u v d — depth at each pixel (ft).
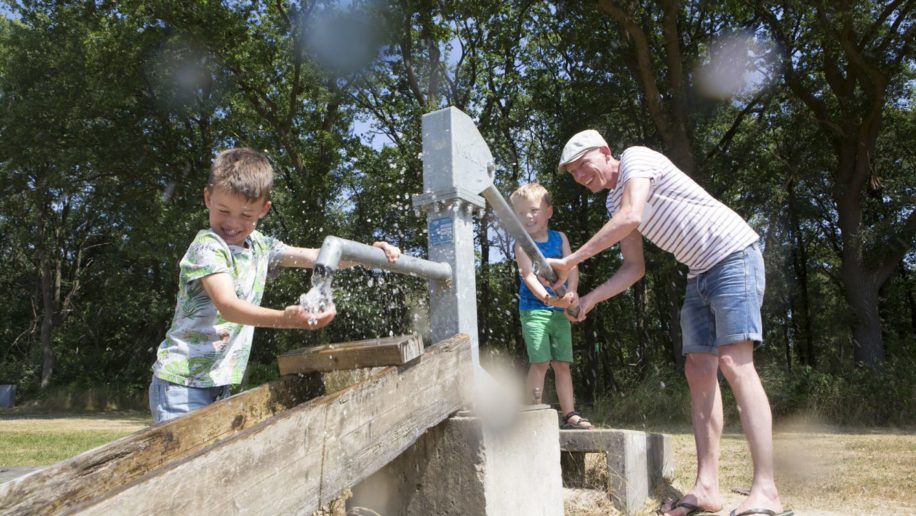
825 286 77.66
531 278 9.93
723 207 9.02
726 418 34.53
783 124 54.60
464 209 7.43
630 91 50.75
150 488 3.39
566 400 11.78
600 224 58.54
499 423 6.40
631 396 39.91
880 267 47.21
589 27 48.67
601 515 8.89
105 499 3.16
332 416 4.75
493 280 53.98
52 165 68.49
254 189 6.67
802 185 63.26
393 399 5.47
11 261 99.35
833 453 16.71
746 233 8.86
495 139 58.39
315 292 5.17
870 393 35.86
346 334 33.94
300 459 4.42
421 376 5.91
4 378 84.43
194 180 62.90
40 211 84.84
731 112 58.23
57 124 63.72
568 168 9.95
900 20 46.16
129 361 86.02
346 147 57.52
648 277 71.46
